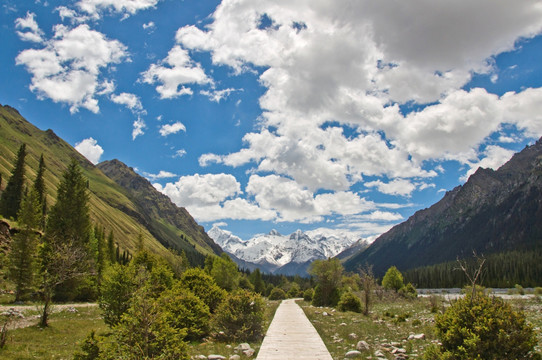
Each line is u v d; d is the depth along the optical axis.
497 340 11.99
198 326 24.17
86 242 59.22
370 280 45.56
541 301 48.06
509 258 169.38
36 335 23.02
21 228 43.62
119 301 23.64
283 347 20.20
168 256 92.12
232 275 89.38
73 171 59.88
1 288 45.50
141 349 12.41
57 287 46.81
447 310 14.32
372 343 21.59
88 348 13.76
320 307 59.47
